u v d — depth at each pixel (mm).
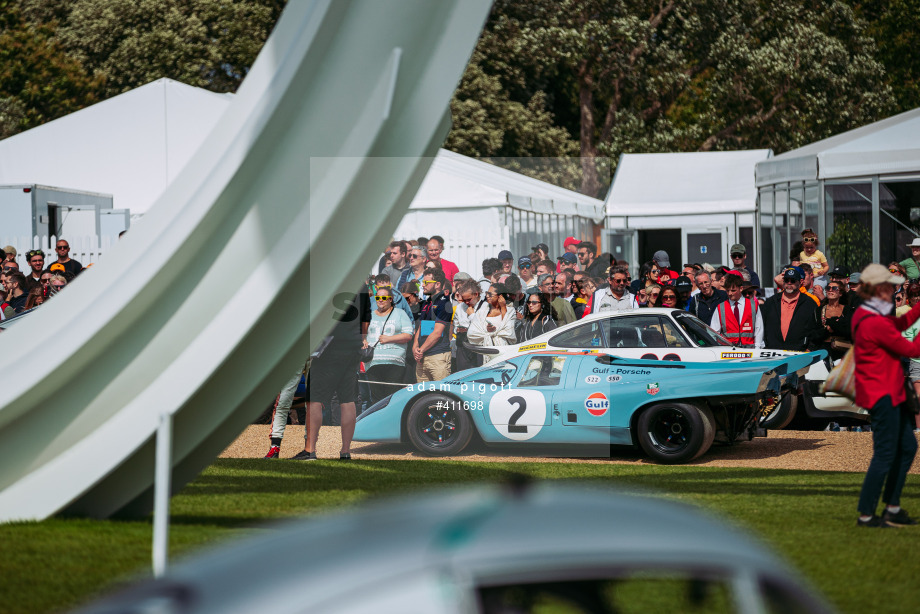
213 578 5852
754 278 39938
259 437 31938
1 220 50375
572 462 26781
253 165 16922
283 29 17266
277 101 16641
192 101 54562
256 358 17719
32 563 14000
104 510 17750
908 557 15398
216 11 100062
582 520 5809
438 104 17609
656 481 23266
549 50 102750
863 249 46062
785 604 5570
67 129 54844
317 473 24094
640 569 5445
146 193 54594
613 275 34031
